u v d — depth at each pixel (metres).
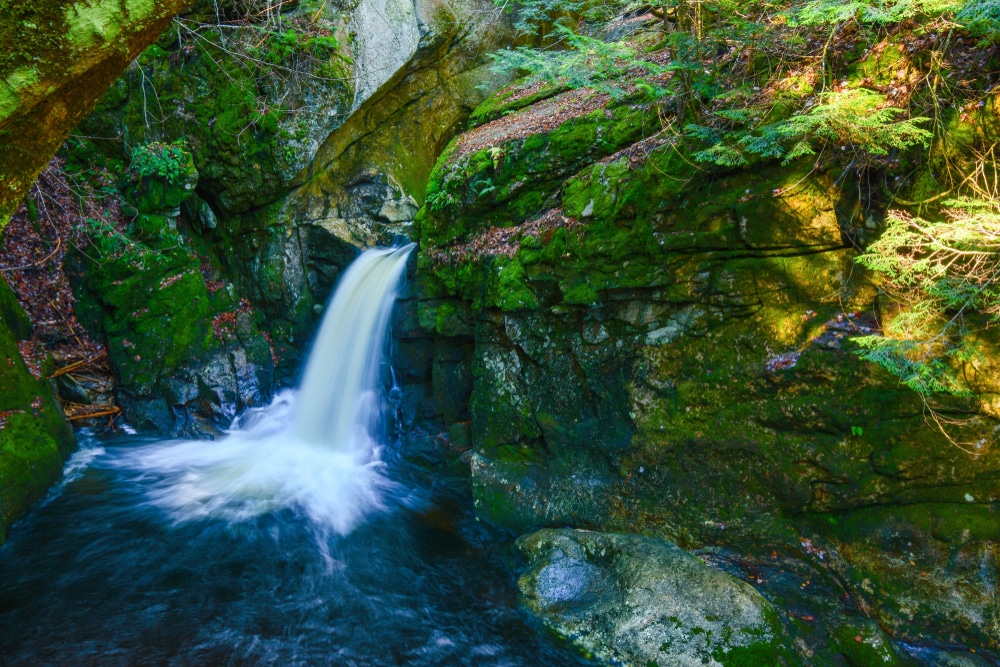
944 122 3.95
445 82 10.37
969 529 3.99
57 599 4.43
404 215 9.16
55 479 6.16
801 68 4.64
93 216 7.87
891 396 4.14
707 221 4.72
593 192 5.43
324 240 8.75
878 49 4.25
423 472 6.84
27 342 7.25
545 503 5.52
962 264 3.77
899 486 4.18
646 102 5.70
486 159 6.43
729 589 4.05
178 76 8.12
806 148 4.02
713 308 4.81
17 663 3.79
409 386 7.47
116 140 8.31
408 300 7.39
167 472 6.68
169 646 4.01
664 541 4.63
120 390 7.72
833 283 4.36
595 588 4.43
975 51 3.88
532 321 5.77
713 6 4.57
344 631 4.27
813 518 4.47
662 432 4.95
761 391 4.59
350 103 8.45
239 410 8.17
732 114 4.43
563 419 5.60
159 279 7.99
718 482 4.77
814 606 4.16
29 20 2.02
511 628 4.34
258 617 4.36
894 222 3.93
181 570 4.87
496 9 10.18
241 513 5.83
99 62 2.30
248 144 8.19
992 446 3.91
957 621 3.93
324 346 8.03
